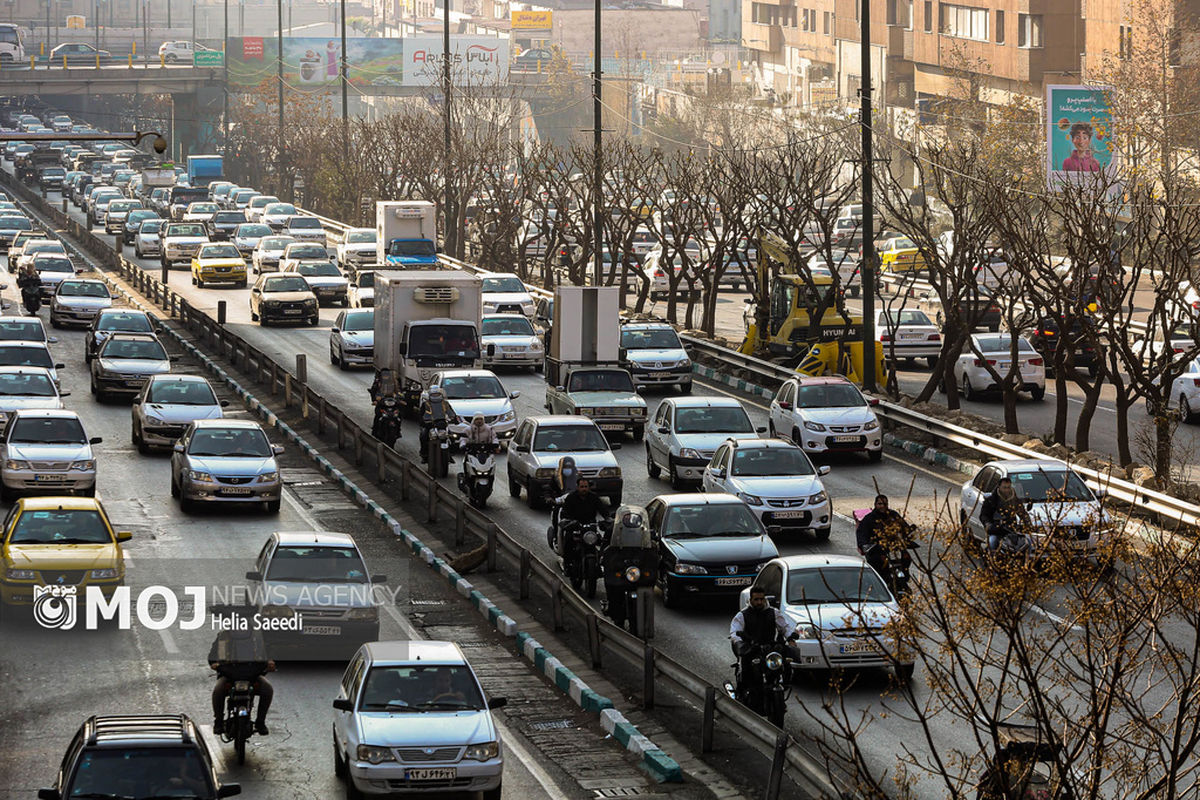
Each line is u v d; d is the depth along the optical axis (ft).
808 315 497.87
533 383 506.07
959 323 401.70
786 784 189.16
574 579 276.62
